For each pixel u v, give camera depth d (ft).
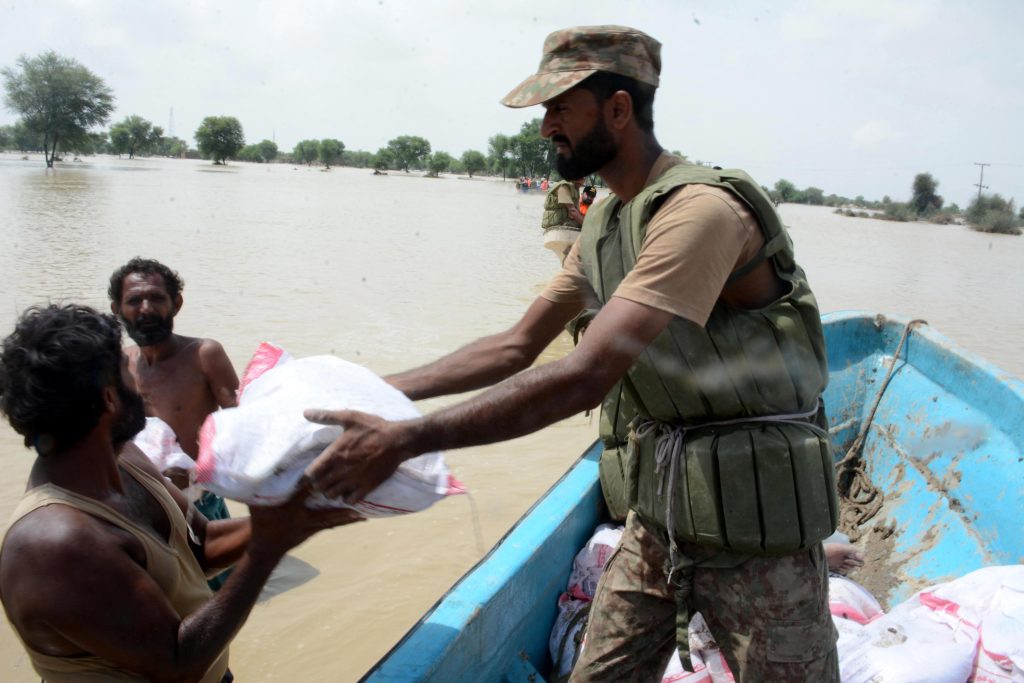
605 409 8.07
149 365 10.27
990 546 9.79
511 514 14.17
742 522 5.46
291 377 5.14
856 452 13.00
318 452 4.68
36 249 42.88
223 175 169.07
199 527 6.34
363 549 13.08
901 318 13.37
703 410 5.59
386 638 10.80
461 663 6.77
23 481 14.35
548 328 6.79
